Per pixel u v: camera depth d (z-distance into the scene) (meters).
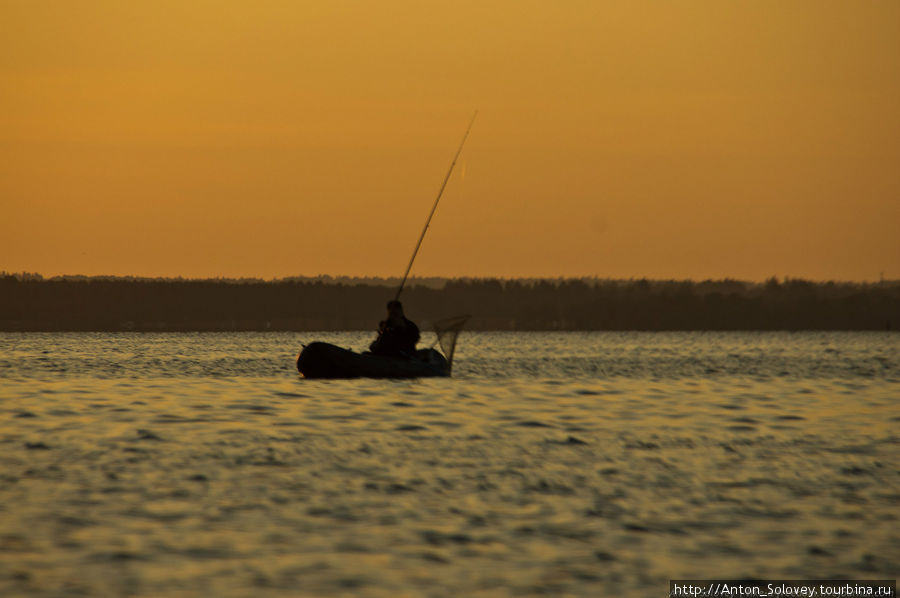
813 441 78.12
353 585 41.38
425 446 73.00
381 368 120.19
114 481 59.38
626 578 42.81
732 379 146.25
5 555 44.50
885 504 55.78
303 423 84.06
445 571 43.25
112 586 40.78
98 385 121.19
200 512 52.12
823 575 43.62
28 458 66.56
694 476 63.06
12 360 178.75
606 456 70.00
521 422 87.19
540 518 51.81
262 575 42.38
